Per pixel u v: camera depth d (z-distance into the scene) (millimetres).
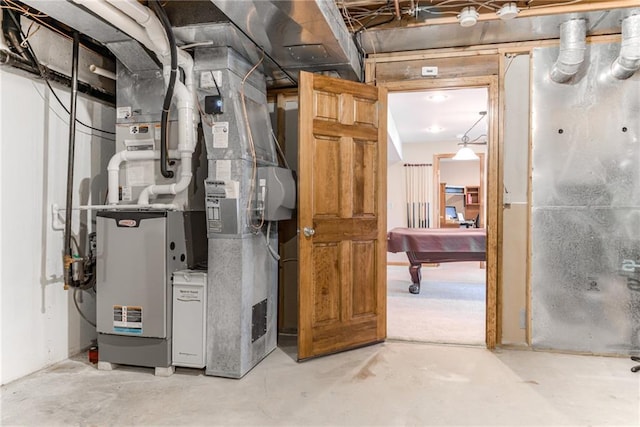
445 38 2965
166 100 2367
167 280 2523
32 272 2545
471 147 8102
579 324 2936
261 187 2748
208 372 2525
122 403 2154
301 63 2812
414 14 2646
